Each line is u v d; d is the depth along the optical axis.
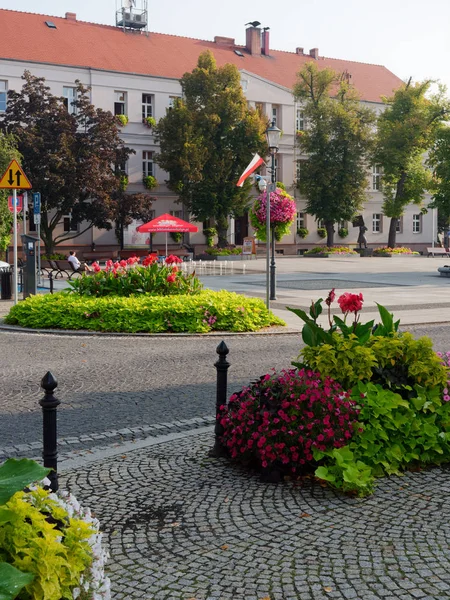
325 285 25.30
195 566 3.78
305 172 55.31
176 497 4.83
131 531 4.25
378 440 5.35
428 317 15.89
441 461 5.61
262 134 50.44
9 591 2.00
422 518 4.45
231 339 12.90
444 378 5.80
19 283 22.92
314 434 5.16
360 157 57.62
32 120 42.34
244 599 3.43
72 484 5.11
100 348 11.74
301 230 58.81
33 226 46.53
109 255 48.78
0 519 2.25
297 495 4.86
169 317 13.62
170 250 50.75
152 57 54.56
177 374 9.48
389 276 30.72
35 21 52.25
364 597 3.43
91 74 49.25
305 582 3.59
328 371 5.65
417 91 56.12
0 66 45.91
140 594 3.48
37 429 6.66
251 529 4.27
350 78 67.12
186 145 47.31
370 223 65.19
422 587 3.54
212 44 61.19
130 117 51.22
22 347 11.81
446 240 63.94
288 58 64.62
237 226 59.22
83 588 2.52
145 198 45.28
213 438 6.31
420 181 57.69
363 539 4.12
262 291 22.59
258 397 5.61
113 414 7.29
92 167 41.94
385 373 5.77
